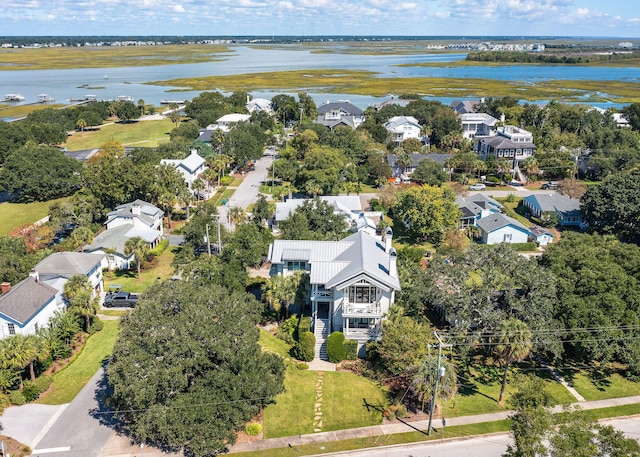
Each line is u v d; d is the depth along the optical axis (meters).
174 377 41.22
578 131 163.62
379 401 50.91
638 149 141.00
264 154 163.62
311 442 45.25
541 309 53.75
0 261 66.38
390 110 189.62
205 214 86.69
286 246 67.19
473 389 53.03
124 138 178.38
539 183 131.88
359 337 58.50
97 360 56.69
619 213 92.94
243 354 44.81
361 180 133.00
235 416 42.16
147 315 44.22
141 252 78.31
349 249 65.81
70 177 118.31
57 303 62.50
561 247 65.75
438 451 44.66
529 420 36.81
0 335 54.69
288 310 66.50
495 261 59.84
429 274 62.12
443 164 132.75
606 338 51.84
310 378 54.19
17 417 47.34
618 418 48.81
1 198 119.25
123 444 44.09
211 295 48.47
